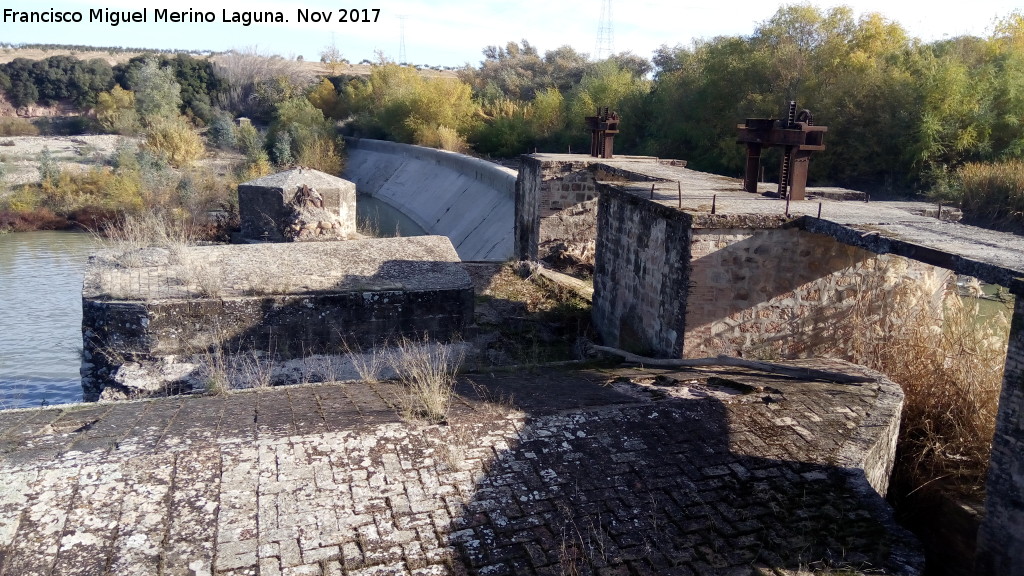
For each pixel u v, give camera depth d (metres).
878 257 7.29
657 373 6.70
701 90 27.45
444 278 10.15
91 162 38.94
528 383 6.49
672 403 5.61
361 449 4.78
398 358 9.52
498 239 22.48
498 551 4.05
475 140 41.31
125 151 37.34
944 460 6.20
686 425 5.31
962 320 7.36
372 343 9.63
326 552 3.93
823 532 4.32
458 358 9.57
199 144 41.84
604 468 4.78
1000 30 26.66
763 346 7.29
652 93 33.50
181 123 44.34
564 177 14.05
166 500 4.21
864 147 21.88
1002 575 4.31
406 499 4.36
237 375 9.03
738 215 6.95
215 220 27.67
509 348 10.18
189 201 30.66
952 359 6.81
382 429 5.02
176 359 9.03
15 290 20.61
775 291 7.21
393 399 5.83
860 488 4.69
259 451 4.71
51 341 16.45
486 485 4.54
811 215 6.98
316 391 6.22
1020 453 4.18
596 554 4.08
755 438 5.20
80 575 3.66
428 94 41.97
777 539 4.25
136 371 8.84
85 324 9.03
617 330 9.34
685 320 7.17
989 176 18.81
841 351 7.42
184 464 4.53
